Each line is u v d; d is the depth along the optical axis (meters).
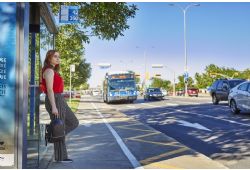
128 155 8.29
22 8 5.46
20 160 5.52
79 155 8.26
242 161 8.27
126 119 17.47
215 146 10.22
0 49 5.45
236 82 27.59
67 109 7.26
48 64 7.08
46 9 7.23
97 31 14.76
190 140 11.28
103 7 12.75
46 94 7.07
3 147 5.51
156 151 8.98
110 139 10.80
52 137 6.91
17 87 5.48
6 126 5.50
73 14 12.34
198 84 106.62
